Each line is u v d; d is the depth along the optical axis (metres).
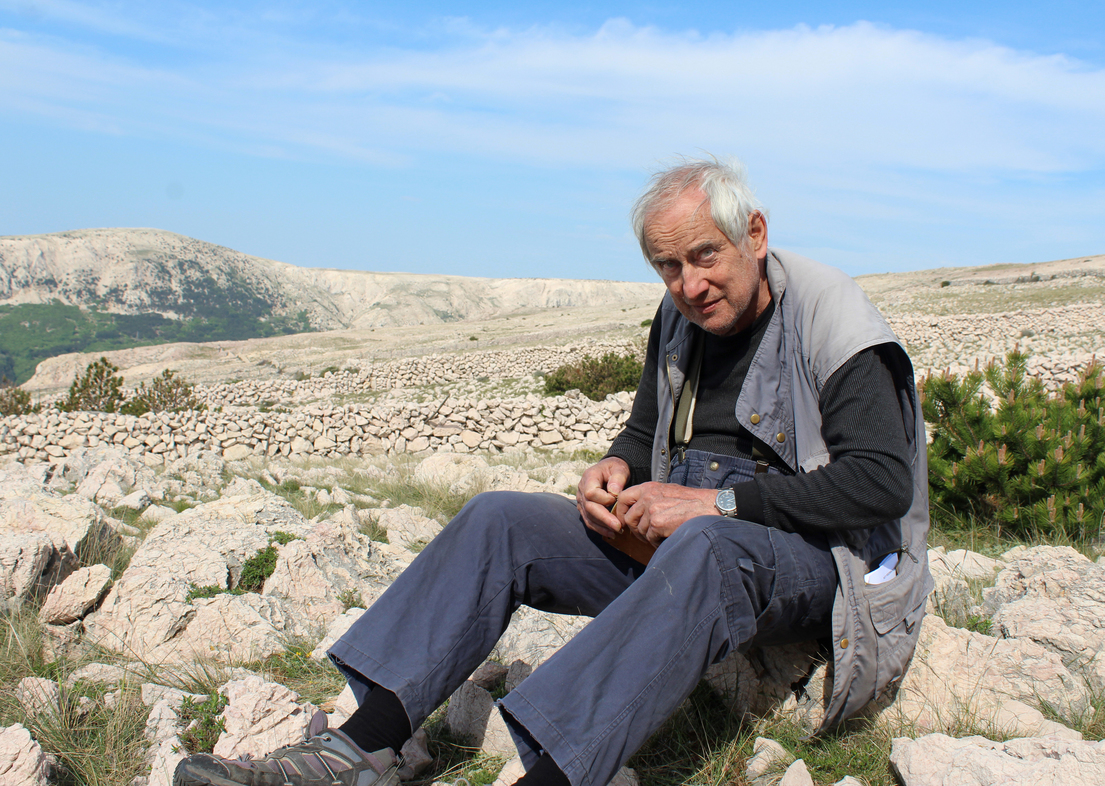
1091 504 4.85
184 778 1.56
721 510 1.89
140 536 4.67
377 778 1.69
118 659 2.77
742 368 2.15
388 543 4.90
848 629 1.86
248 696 2.14
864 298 2.00
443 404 15.41
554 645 2.67
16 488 4.12
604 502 2.09
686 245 1.97
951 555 3.85
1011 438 5.17
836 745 2.04
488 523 1.97
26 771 1.84
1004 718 2.10
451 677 1.84
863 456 1.82
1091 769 1.55
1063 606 2.62
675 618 1.64
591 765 1.53
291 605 3.28
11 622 2.71
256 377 42.22
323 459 13.42
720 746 2.07
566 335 51.62
